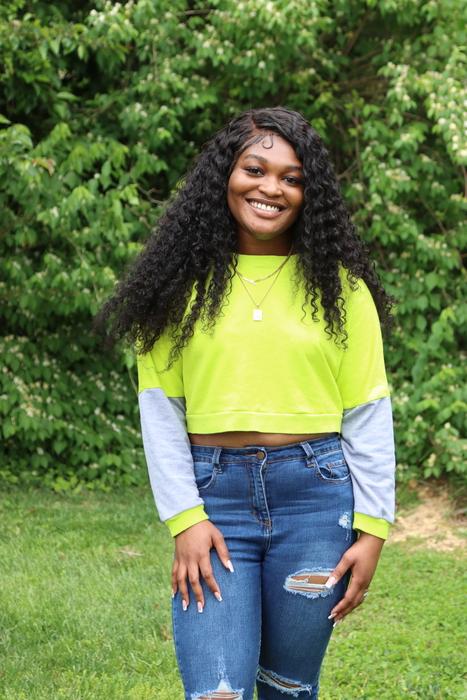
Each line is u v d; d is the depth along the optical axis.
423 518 6.00
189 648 2.08
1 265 6.34
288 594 2.14
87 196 5.93
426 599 4.37
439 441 6.18
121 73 6.97
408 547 5.47
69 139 6.61
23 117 6.93
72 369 7.16
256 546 2.15
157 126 6.66
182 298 2.20
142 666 3.54
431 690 3.25
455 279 6.96
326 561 2.13
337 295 2.17
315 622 2.15
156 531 5.64
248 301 2.17
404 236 6.49
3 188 6.10
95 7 6.90
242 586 2.10
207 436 2.17
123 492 6.70
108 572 4.72
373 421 2.19
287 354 2.13
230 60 6.76
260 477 2.11
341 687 3.36
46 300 6.58
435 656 3.58
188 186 2.29
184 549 2.10
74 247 6.35
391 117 6.43
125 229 6.20
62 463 6.95
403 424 6.54
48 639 3.82
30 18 6.59
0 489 6.48
